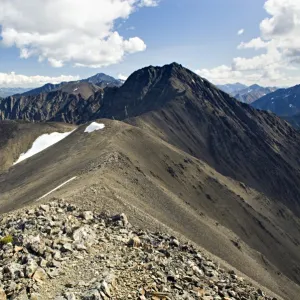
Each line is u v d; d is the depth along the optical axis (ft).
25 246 65.36
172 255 76.33
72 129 654.12
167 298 52.85
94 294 49.01
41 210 92.73
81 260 63.67
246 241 314.35
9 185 333.01
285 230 405.39
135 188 198.29
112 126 369.30
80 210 98.63
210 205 326.03
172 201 212.23
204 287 61.62
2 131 636.89
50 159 345.10
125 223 94.43
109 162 227.20
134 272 60.70
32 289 51.65
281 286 204.95
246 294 65.16
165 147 352.90
